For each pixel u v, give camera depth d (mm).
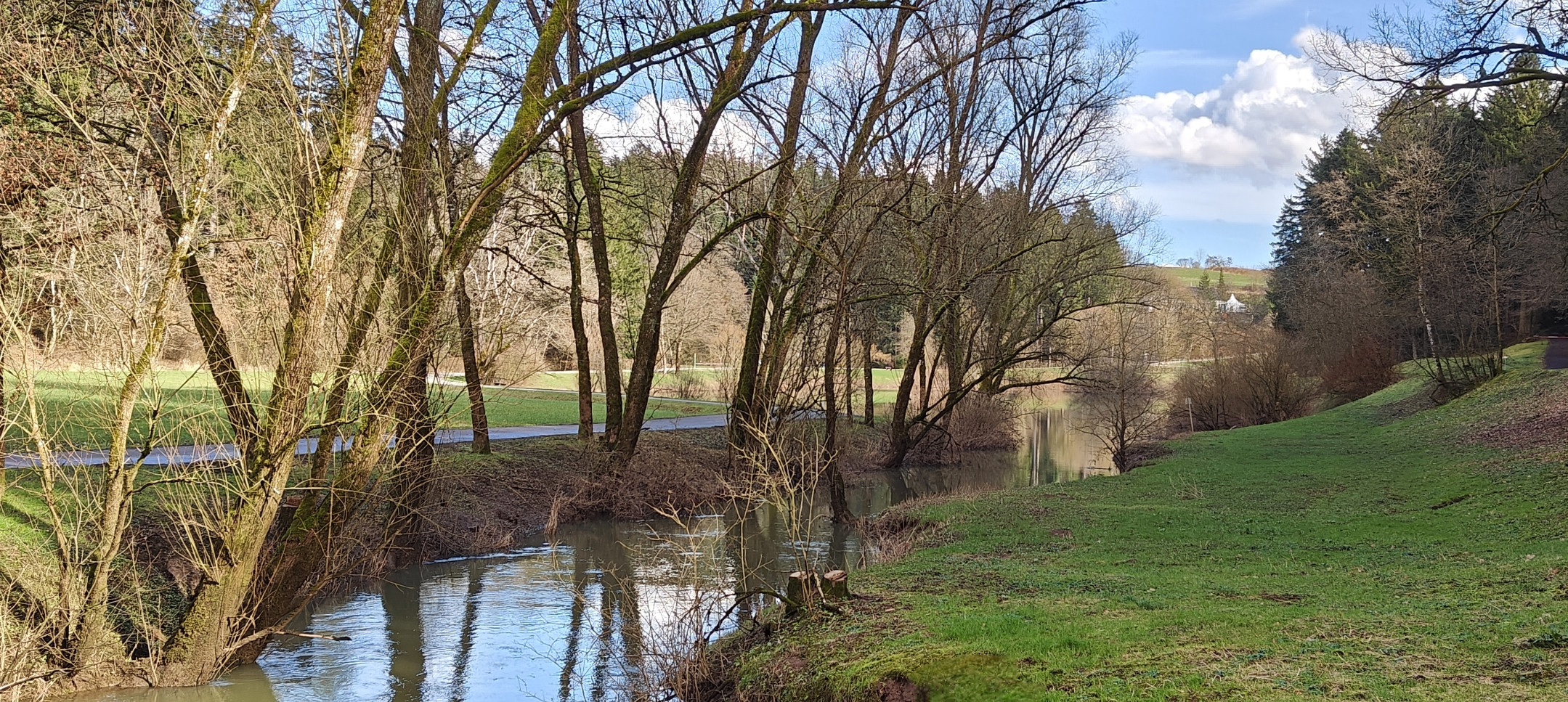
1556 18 17281
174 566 12047
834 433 20219
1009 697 6859
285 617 10859
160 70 10055
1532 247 34688
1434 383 35781
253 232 10133
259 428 10133
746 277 55125
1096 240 33531
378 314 10922
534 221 23094
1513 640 6625
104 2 10164
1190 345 62906
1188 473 22906
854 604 10312
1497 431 22953
